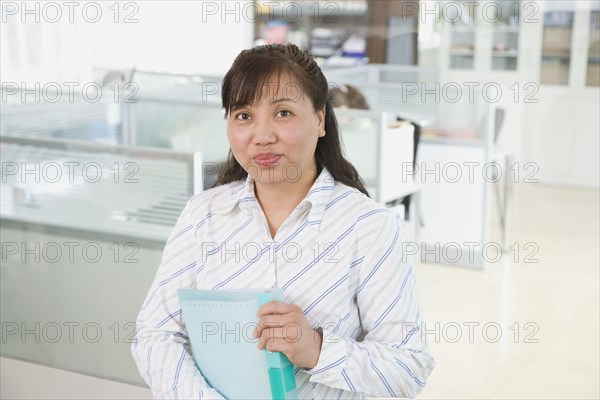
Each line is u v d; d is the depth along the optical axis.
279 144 0.97
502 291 3.19
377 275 0.99
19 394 2.30
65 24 4.87
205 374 1.00
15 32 4.75
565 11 2.91
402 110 3.93
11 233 2.28
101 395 2.16
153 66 4.99
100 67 4.94
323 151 1.05
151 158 2.02
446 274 3.57
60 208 2.18
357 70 4.32
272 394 0.95
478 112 3.57
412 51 4.59
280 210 1.03
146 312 1.08
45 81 4.88
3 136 2.25
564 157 2.94
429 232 3.78
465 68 3.57
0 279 2.32
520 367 2.70
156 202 2.03
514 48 3.19
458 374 2.69
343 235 1.00
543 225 3.04
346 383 0.94
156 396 1.04
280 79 0.95
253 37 5.28
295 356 0.93
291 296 1.00
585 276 2.89
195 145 3.35
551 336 2.81
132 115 3.41
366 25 4.86
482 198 3.61
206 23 5.05
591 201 2.88
